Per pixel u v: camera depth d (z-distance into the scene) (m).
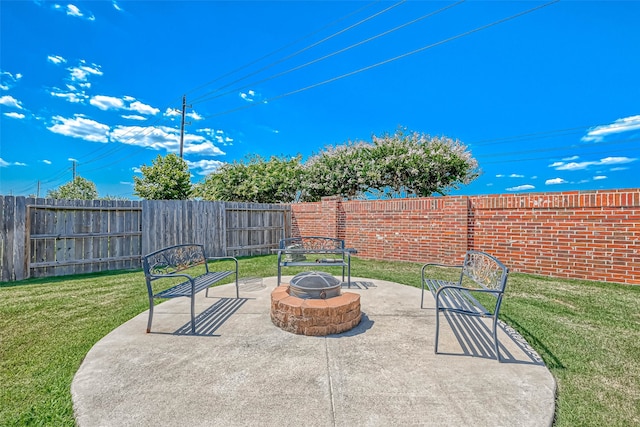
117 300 4.93
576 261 6.05
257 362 2.82
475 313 2.97
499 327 3.67
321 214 10.25
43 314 4.25
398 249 8.54
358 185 14.45
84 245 7.30
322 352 3.02
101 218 7.55
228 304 4.61
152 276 3.53
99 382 2.48
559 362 2.86
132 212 8.01
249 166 16.84
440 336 3.41
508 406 2.19
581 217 6.02
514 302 4.65
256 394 2.32
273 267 7.76
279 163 16.81
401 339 3.33
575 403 2.26
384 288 5.48
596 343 3.25
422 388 2.40
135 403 2.21
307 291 3.70
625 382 2.54
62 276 6.88
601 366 2.79
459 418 2.05
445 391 2.36
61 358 2.95
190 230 8.97
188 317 4.04
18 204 6.48
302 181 15.36
